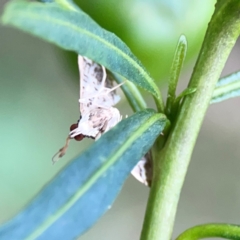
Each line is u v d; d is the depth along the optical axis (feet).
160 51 0.64
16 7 0.47
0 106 0.87
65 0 0.58
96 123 0.59
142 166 0.59
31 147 0.86
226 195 0.90
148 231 0.57
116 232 0.87
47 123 0.88
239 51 0.95
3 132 0.85
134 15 0.63
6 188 0.84
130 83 0.60
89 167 0.51
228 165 0.91
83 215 0.49
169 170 0.56
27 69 0.89
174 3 0.63
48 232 0.48
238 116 0.94
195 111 0.56
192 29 0.64
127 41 0.63
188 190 0.89
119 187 0.51
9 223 0.48
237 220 0.89
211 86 0.56
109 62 0.52
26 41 0.89
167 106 0.57
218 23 0.56
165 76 0.66
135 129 0.53
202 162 0.91
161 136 0.57
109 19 0.63
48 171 0.86
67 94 0.90
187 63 0.66
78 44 0.50
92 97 0.59
